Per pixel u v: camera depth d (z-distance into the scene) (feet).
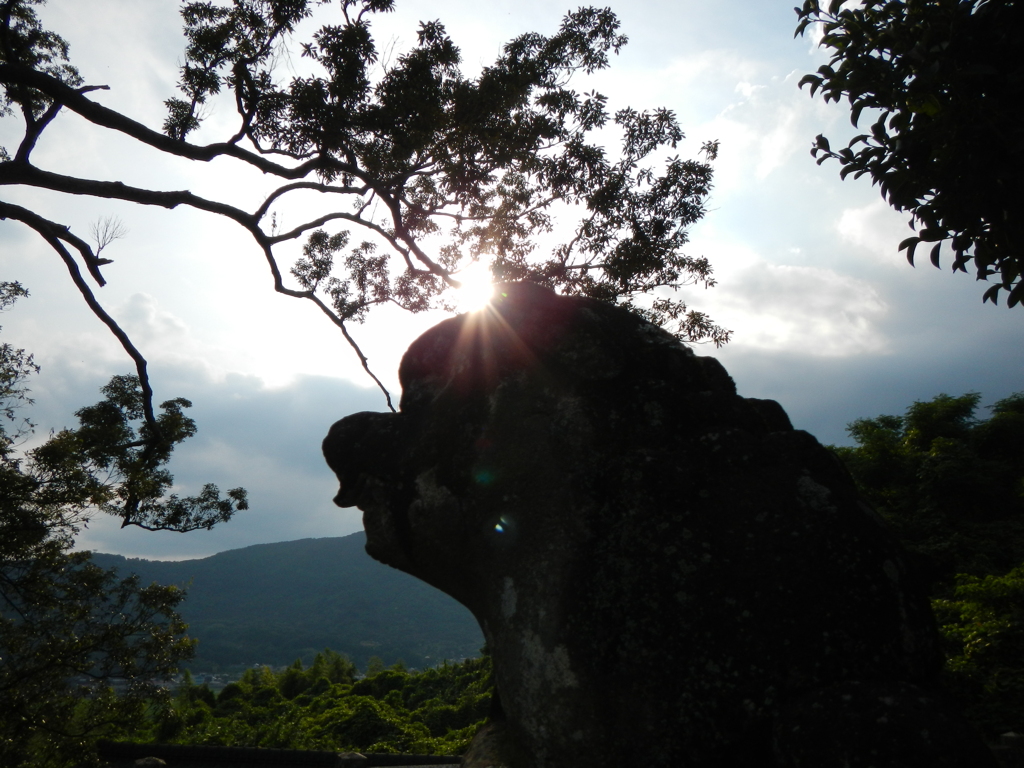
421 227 33.19
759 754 7.60
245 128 27.27
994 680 20.01
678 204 33.58
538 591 8.88
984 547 49.70
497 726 10.21
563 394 9.84
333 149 28.14
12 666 34.09
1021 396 71.92
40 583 35.06
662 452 9.16
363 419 11.37
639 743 7.79
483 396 10.25
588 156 31.83
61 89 22.38
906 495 63.93
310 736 76.18
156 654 36.78
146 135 24.21
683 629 8.05
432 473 10.11
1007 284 12.87
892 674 7.59
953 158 11.73
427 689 104.37
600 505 9.09
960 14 11.02
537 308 10.40
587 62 30.76
